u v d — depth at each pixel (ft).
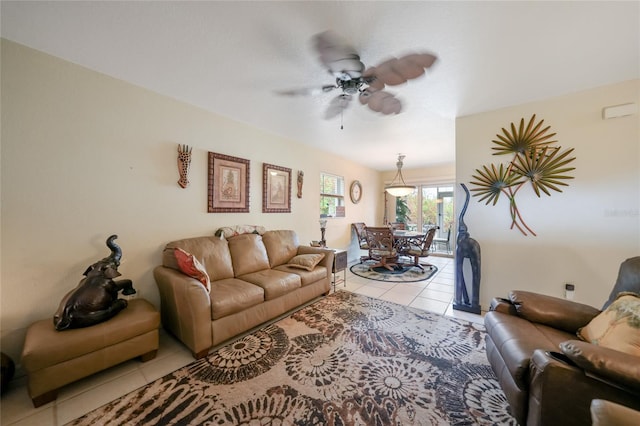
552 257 7.98
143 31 5.10
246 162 10.41
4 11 4.49
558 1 4.25
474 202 9.17
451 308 9.32
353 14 4.59
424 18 4.67
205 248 8.21
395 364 5.84
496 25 4.84
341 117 9.65
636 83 6.86
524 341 4.31
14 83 5.43
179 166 8.29
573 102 7.61
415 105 8.46
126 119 7.11
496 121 8.77
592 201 7.43
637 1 4.20
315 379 5.32
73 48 5.66
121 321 5.52
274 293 7.89
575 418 3.20
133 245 7.27
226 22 4.84
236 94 7.86
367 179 20.74
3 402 4.66
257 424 4.18
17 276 5.50
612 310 4.23
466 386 5.12
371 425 4.17
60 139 6.03
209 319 6.23
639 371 2.82
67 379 4.75
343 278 13.39
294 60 6.05
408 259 18.79
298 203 13.32
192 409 4.50
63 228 6.09
